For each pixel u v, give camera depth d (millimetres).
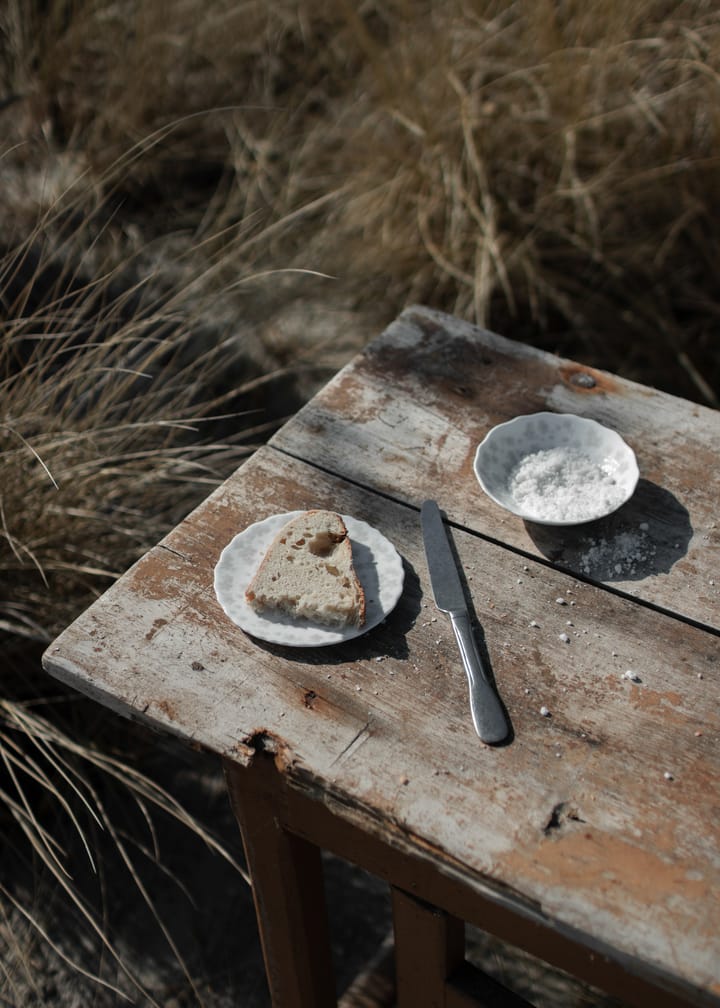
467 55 2367
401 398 1397
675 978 964
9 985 1615
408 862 1105
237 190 2693
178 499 1978
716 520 1260
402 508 1275
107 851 1745
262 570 1181
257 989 1622
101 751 1805
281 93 2922
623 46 2191
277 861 1223
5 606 1747
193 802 1812
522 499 1267
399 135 2459
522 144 2367
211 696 1117
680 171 2303
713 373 2336
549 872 1011
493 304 2414
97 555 1785
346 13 2426
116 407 1866
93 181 2439
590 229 2355
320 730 1095
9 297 2271
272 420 2334
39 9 2879
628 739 1086
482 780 1062
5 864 1728
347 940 1683
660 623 1173
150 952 1654
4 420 1703
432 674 1133
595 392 1405
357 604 1147
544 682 1127
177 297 1894
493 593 1199
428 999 1297
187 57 2809
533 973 1614
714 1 2264
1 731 1740
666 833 1029
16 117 2705
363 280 2439
